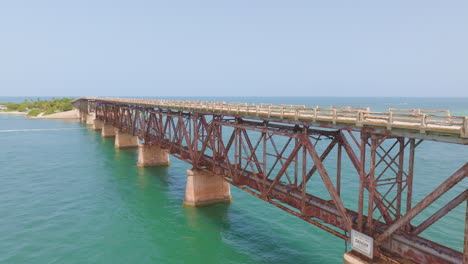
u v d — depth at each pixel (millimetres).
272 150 61500
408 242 13758
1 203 33781
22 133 92000
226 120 28422
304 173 18453
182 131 35625
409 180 14227
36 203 33906
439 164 49031
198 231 27250
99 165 51906
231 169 26172
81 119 136000
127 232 27062
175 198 35688
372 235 14711
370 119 15094
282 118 19625
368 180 14906
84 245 24766
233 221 29344
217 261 22500
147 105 47656
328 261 22312
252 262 22312
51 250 23969
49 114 151125
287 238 25906
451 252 12422
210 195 33375
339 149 17297
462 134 10625
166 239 25812
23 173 46344
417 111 13602
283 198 20766
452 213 29344
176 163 53625
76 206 33062
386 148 63531
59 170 48281
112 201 34656
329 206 17797
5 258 22672
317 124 17203
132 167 50656
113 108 75812
